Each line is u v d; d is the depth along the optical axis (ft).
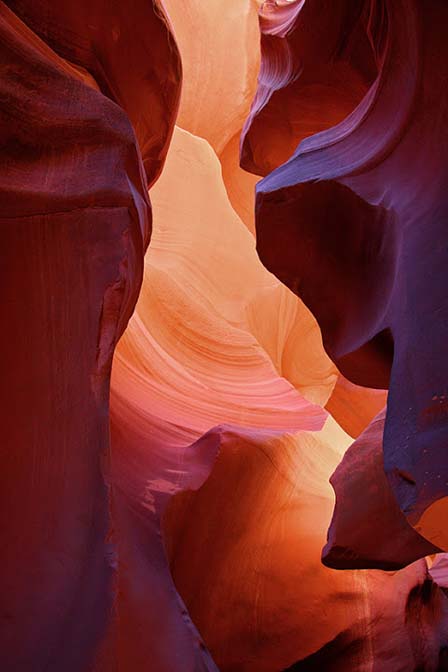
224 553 18.97
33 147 10.37
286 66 23.53
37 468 9.32
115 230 10.28
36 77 10.92
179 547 17.71
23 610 8.57
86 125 10.87
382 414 20.70
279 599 19.85
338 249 16.10
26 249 9.77
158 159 19.24
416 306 11.55
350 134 16.25
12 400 9.37
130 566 13.26
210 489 18.28
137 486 16.29
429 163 13.05
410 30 12.96
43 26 13.85
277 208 16.21
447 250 11.41
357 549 18.07
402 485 10.35
